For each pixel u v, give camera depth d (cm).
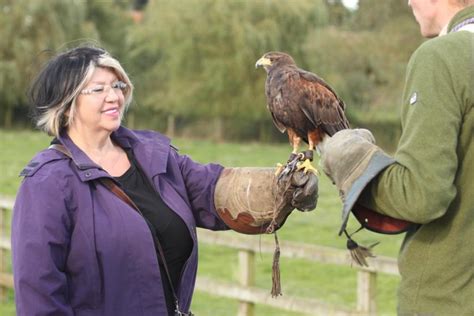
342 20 3925
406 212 201
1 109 3575
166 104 3428
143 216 273
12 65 3244
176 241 278
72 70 273
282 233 1131
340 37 2945
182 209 283
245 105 3225
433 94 200
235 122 3391
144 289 264
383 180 206
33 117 281
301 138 320
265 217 274
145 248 264
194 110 3350
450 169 197
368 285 468
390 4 2881
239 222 282
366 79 3011
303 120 305
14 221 264
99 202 265
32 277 254
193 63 3294
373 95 3009
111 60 278
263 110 3219
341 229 208
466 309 207
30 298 255
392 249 973
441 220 210
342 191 213
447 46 203
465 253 208
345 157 213
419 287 213
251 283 534
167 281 278
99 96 274
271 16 3155
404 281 218
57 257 258
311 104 302
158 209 276
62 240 258
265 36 3106
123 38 3975
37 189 260
